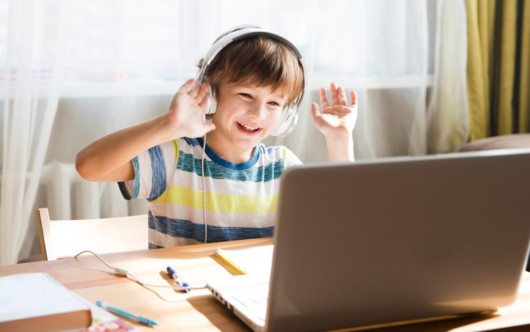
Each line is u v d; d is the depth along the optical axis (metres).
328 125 1.62
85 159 1.39
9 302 0.96
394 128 2.98
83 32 2.47
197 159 1.59
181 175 1.57
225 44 1.49
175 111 1.38
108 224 1.64
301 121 2.78
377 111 2.96
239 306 1.05
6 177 2.37
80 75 2.49
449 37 2.97
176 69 2.60
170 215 1.57
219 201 1.59
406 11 2.92
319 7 2.79
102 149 1.38
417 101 2.96
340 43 2.83
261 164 1.65
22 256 2.48
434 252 1.00
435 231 0.99
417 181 0.95
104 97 2.52
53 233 1.57
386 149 2.99
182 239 1.58
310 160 2.86
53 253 1.51
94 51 2.50
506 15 2.99
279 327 0.95
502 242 1.04
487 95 3.07
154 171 1.53
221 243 1.47
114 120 2.54
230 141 1.56
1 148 2.41
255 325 0.98
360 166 0.92
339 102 1.69
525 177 1.01
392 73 2.93
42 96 2.41
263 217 1.62
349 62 2.85
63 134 2.51
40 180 2.50
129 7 2.51
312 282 0.95
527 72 3.04
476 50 3.00
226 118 1.54
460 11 2.95
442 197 0.97
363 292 0.98
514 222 1.03
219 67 1.51
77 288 1.17
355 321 0.99
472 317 1.08
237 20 2.68
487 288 1.05
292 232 0.91
